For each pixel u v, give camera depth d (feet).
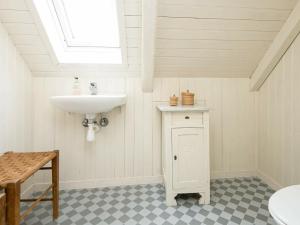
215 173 6.94
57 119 6.24
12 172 3.40
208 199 5.34
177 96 6.62
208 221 4.63
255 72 6.55
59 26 5.53
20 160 4.06
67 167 6.36
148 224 4.56
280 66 5.78
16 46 5.24
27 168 3.60
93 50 6.00
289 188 3.02
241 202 5.41
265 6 4.67
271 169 6.32
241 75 6.78
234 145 6.98
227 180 6.81
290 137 5.46
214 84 6.79
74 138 6.33
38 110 6.15
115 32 5.90
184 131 5.22
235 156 7.01
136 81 6.46
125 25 4.81
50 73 6.06
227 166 7.00
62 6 5.39
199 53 5.75
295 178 5.31
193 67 6.27
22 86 5.57
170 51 5.63
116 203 5.47
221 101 6.84
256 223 4.52
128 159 6.58
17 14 4.54
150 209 5.16
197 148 5.26
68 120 6.28
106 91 6.38
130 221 4.68
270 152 6.35
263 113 6.70
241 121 6.96
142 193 6.01
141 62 5.81
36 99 6.14
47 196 5.87
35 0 4.35
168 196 5.27
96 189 6.33
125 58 5.64
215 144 6.90
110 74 6.26
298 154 5.20
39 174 6.23
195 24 4.93
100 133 6.44
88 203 5.48
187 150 5.25
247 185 6.40
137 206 5.31
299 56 5.07
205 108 5.20
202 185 5.31
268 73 6.25
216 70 6.48
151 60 5.33
